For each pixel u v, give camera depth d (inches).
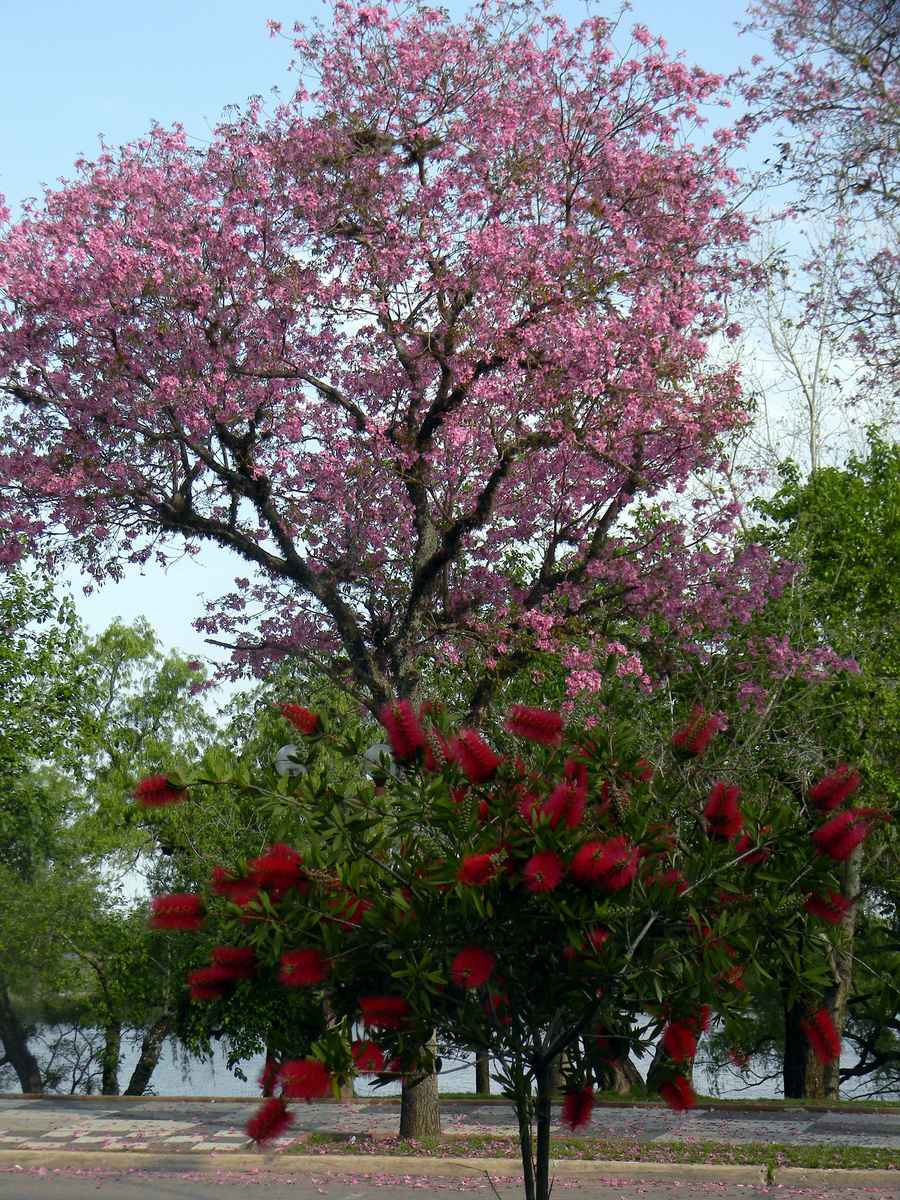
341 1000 211.8
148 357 603.8
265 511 639.1
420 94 641.6
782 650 710.5
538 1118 218.5
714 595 682.8
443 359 610.9
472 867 190.1
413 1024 200.1
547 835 194.7
